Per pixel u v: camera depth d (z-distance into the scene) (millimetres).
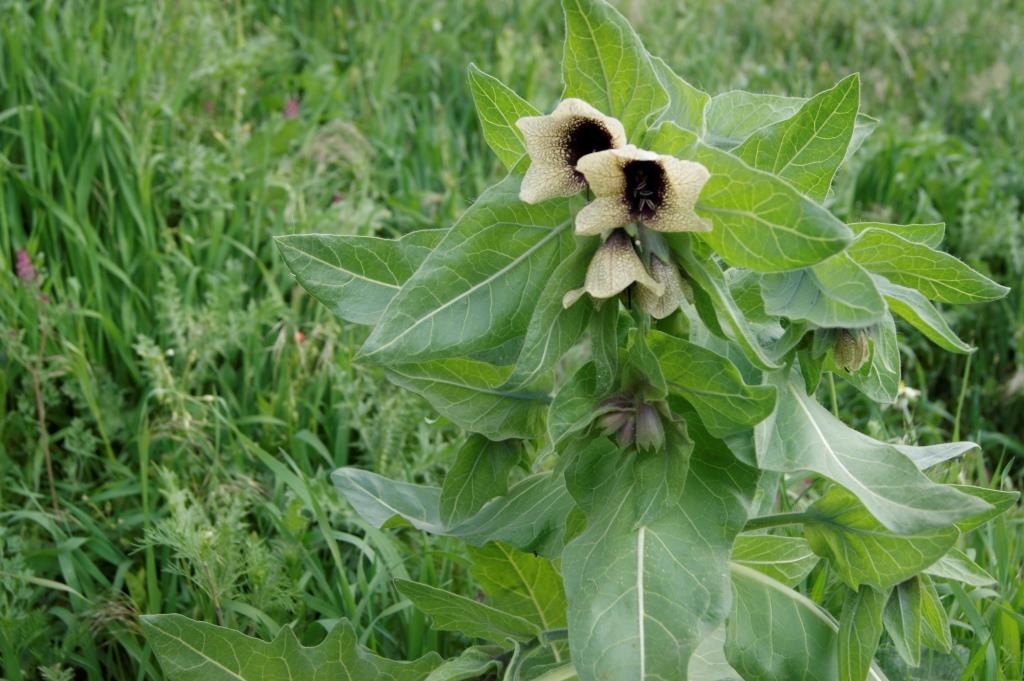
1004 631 726
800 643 636
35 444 844
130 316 916
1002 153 1424
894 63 1708
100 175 1001
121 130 985
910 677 722
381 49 1358
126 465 854
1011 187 1359
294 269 618
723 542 586
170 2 1180
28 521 819
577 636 572
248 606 749
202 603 758
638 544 584
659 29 1546
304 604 782
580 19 576
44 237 956
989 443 1056
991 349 1145
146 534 756
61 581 798
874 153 1342
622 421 587
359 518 797
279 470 790
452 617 669
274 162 1099
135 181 992
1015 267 1194
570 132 560
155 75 1112
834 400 630
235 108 1146
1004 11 1924
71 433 829
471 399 640
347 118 1224
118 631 755
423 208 1168
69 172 987
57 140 993
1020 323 1119
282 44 1292
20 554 768
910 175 1330
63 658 750
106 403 861
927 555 606
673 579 578
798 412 603
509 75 1365
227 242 986
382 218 1102
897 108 1572
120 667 767
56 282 900
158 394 835
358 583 789
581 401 592
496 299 577
